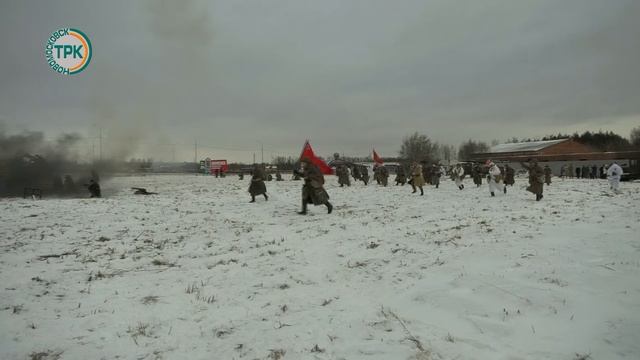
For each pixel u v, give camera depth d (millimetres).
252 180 17172
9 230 9898
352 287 5234
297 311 4426
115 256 7281
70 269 6363
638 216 8820
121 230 10016
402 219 10594
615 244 6211
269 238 8781
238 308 4598
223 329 4004
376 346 3494
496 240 6922
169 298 4984
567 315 3885
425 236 7867
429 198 16516
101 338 3854
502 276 5012
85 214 12797
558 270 5129
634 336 3398
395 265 6047
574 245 6281
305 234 9078
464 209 12133
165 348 3635
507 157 67188
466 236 7504
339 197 18609
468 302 4301
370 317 4152
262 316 4312
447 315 4078
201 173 73312
